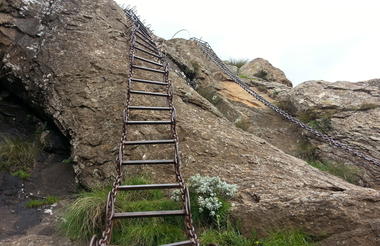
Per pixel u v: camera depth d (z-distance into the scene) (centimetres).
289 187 439
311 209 369
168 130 542
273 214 378
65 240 382
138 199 425
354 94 901
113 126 531
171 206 396
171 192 436
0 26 625
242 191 434
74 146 519
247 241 360
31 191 497
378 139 732
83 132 524
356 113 822
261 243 354
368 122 783
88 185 473
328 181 483
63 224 403
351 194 381
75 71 604
